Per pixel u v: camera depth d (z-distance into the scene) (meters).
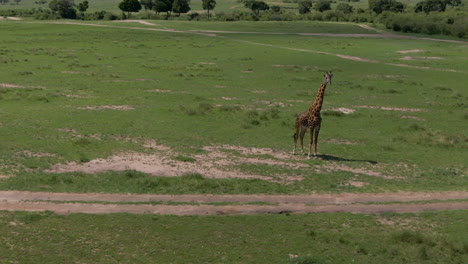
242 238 14.61
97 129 26.78
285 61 59.53
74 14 146.25
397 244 14.51
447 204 17.84
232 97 37.81
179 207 16.75
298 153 24.00
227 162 22.12
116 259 13.17
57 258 13.09
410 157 24.23
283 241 14.49
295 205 17.34
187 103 34.84
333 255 13.74
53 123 27.62
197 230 15.01
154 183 18.77
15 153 21.88
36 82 40.62
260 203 17.34
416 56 66.31
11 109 30.66
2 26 94.50
